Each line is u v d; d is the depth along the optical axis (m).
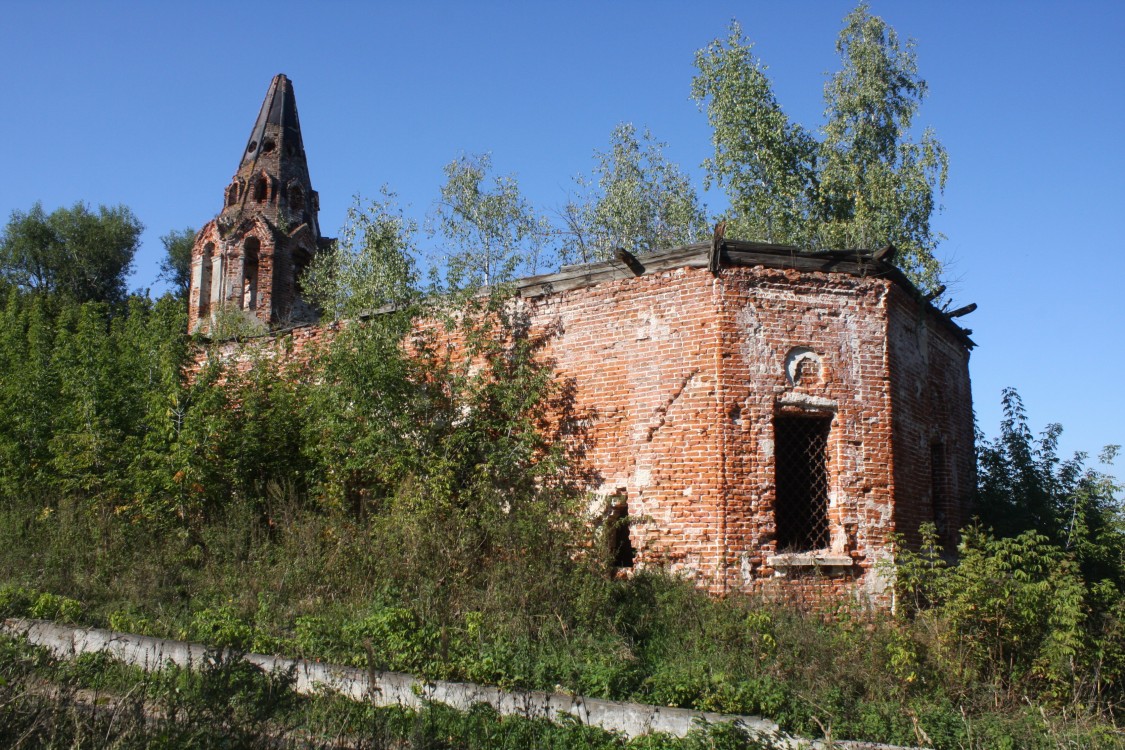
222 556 13.64
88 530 14.45
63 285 42.12
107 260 43.44
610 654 9.67
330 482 14.27
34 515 15.60
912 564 11.18
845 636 10.27
